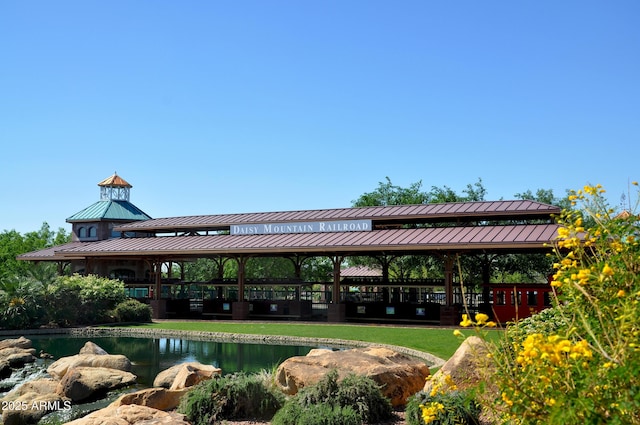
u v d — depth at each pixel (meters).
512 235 32.44
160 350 26.61
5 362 22.34
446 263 34.84
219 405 12.02
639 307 4.25
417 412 10.01
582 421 4.01
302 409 11.13
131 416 10.49
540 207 36.75
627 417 3.88
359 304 38.38
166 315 43.84
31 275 39.03
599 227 5.67
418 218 39.72
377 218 40.22
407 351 23.56
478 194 62.16
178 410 12.30
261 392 12.38
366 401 11.51
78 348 28.25
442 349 23.47
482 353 10.38
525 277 52.34
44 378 19.20
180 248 41.09
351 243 36.16
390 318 37.44
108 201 61.94
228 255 43.06
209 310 44.28
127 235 58.78
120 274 55.69
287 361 14.14
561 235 5.74
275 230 42.94
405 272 56.59
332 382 11.75
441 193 63.22
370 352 15.13
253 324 35.84
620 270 4.97
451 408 9.25
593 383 3.96
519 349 5.31
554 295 5.40
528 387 4.46
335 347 26.67
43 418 14.55
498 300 33.66
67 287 38.91
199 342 29.78
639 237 5.55
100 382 17.47
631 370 3.73
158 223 51.03
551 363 4.27
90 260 49.53
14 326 35.59
